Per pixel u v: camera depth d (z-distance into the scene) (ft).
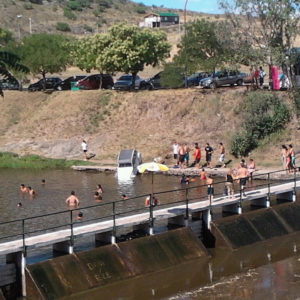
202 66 184.03
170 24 424.05
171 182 142.41
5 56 97.25
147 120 180.55
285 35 172.04
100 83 204.54
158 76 201.16
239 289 81.00
